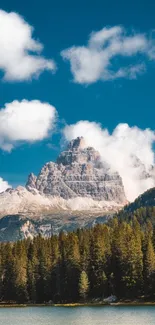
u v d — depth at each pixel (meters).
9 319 155.88
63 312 172.38
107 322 134.38
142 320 136.25
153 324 127.56
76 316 155.12
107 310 170.50
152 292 196.38
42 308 198.38
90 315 155.88
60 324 135.12
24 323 142.50
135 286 199.75
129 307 178.25
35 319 152.88
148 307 175.25
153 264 198.00
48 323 139.38
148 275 197.75
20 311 187.50
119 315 151.75
